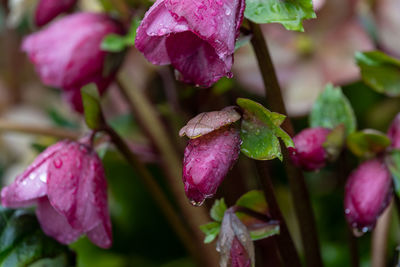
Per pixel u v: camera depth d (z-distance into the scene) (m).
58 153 0.43
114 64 0.49
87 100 0.43
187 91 0.50
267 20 0.39
